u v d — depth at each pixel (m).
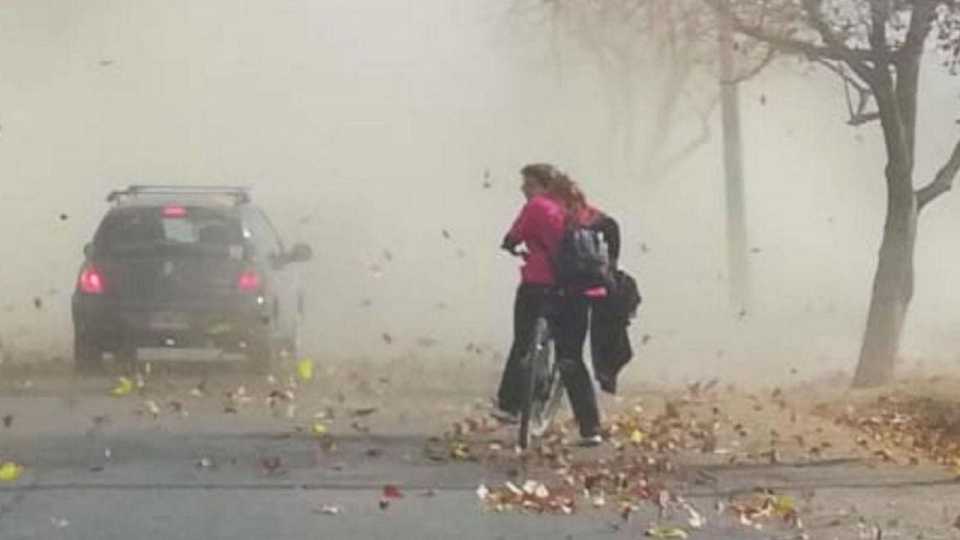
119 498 19.59
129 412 26.92
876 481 21.25
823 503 19.81
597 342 23.50
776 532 18.25
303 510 19.05
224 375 32.94
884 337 31.38
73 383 31.44
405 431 24.83
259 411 27.14
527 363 22.84
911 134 31.34
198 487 20.31
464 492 20.19
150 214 33.47
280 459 22.23
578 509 19.27
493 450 22.88
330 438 24.02
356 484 20.61
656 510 19.30
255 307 32.84
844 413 27.20
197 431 24.77
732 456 22.75
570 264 23.19
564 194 23.59
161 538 17.56
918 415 27.09
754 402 28.53
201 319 32.78
